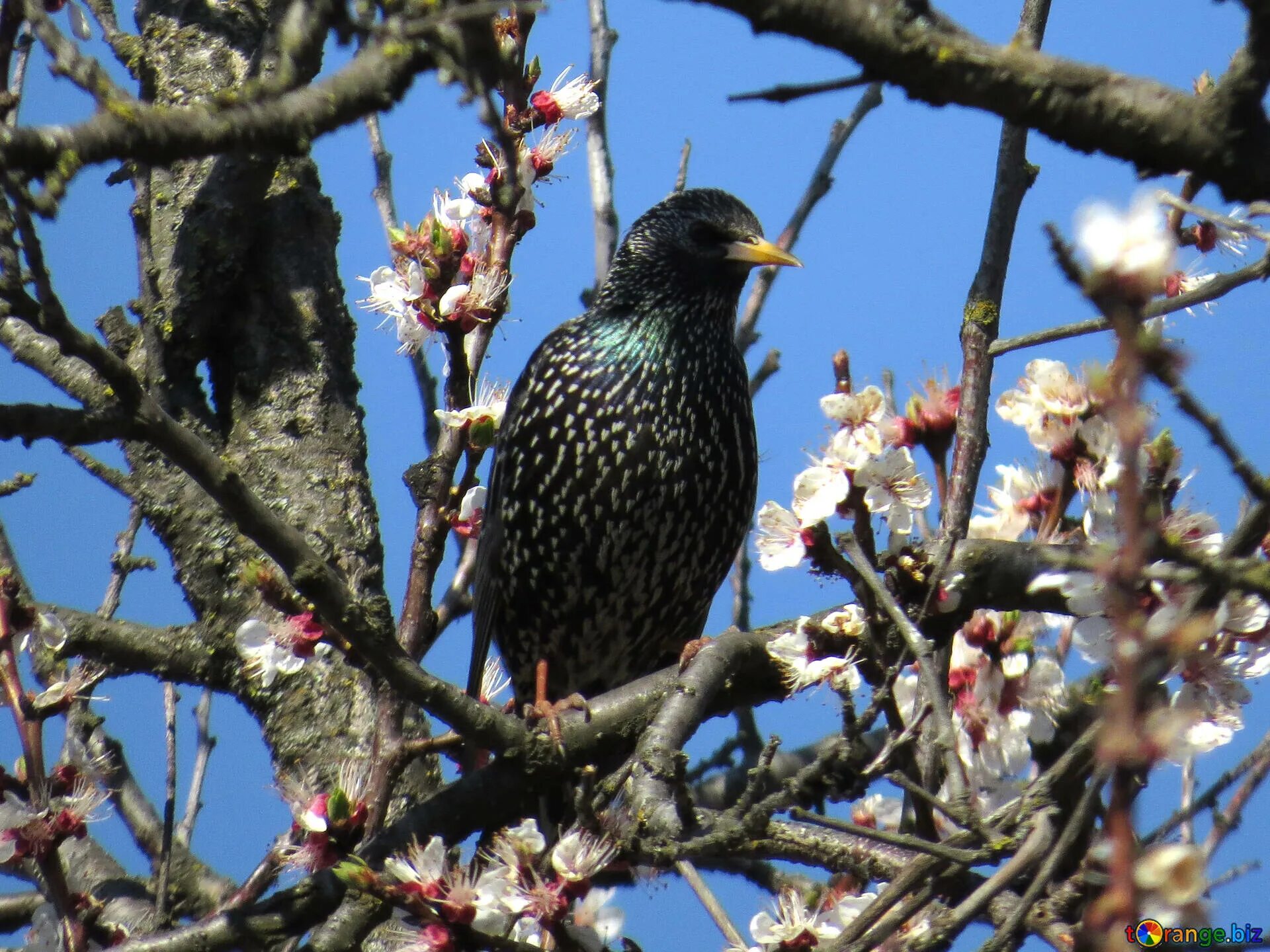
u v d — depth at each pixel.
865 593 6.02
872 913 5.30
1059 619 6.50
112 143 5.31
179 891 9.11
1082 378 6.19
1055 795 5.27
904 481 6.31
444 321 7.68
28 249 5.55
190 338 10.32
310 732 9.37
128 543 9.98
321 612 6.57
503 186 7.71
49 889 7.00
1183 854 3.60
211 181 10.50
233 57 10.84
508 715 7.93
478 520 8.53
